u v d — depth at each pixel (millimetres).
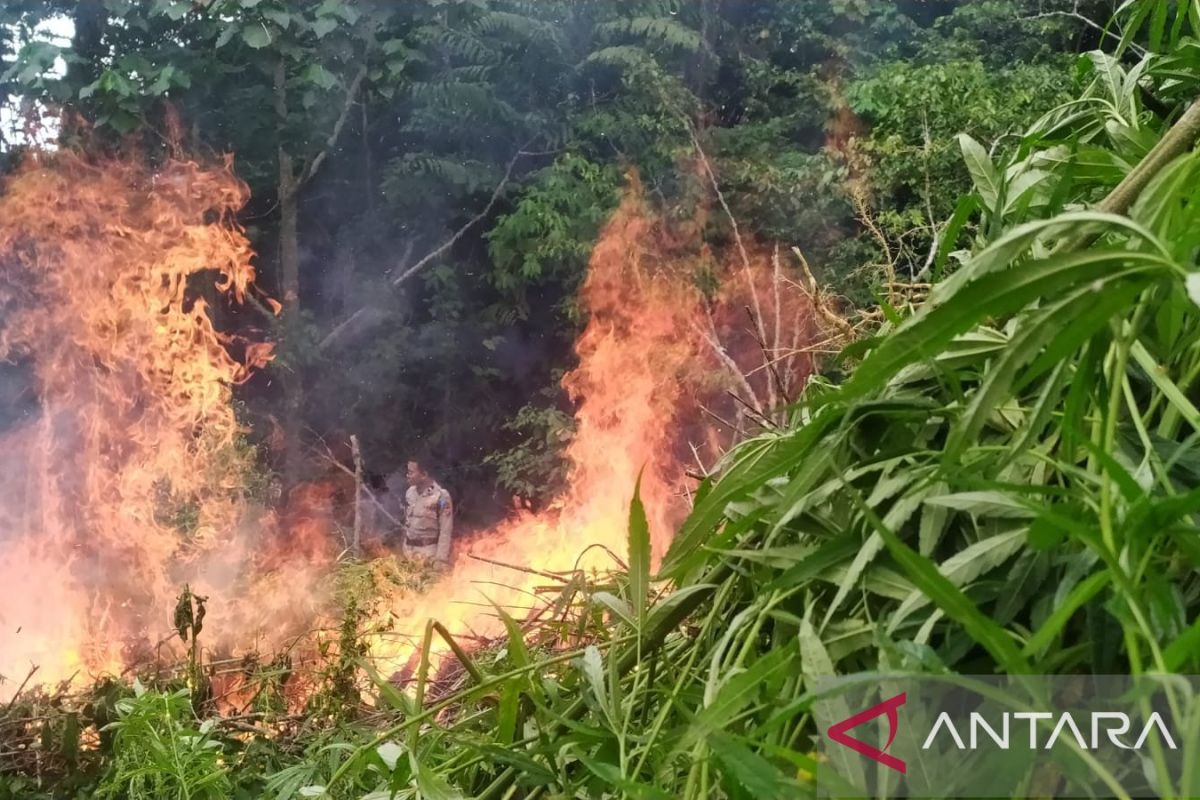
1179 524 362
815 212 5020
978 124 4270
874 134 4680
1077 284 379
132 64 4965
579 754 484
